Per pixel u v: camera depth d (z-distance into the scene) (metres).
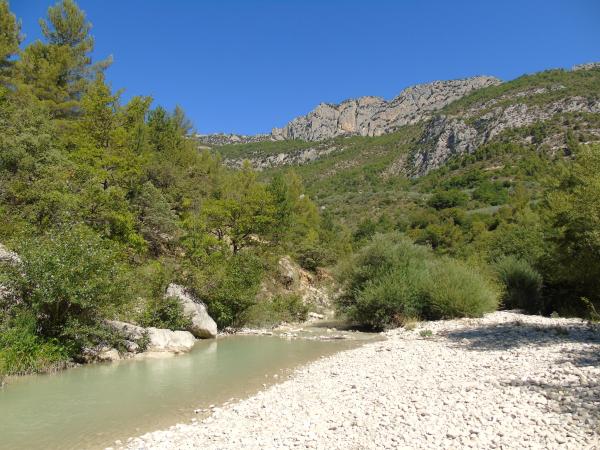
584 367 10.18
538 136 138.00
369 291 24.48
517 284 29.31
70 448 7.86
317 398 10.33
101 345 15.60
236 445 7.46
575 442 6.12
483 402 8.30
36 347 13.34
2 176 20.47
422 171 169.75
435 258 29.41
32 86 29.44
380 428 7.64
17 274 13.79
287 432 7.98
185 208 34.84
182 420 9.41
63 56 31.55
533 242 34.62
